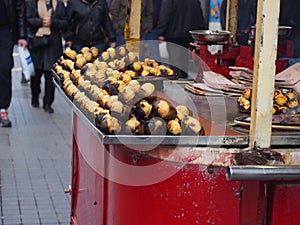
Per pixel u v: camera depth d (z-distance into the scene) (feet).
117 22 22.38
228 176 6.66
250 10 19.52
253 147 7.00
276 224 7.14
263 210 7.28
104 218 8.63
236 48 12.31
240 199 7.25
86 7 25.52
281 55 14.62
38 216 15.35
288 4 18.38
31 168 19.47
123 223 7.93
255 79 6.89
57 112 29.01
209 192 7.27
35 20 26.78
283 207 7.13
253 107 6.97
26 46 27.76
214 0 29.22
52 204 16.25
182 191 7.32
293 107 7.97
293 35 18.12
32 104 30.07
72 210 11.73
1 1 23.58
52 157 20.83
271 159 6.95
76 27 25.81
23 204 16.20
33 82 29.58
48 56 27.48
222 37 12.21
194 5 27.22
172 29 27.04
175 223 7.42
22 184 17.83
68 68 11.07
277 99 8.14
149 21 24.85
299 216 7.17
